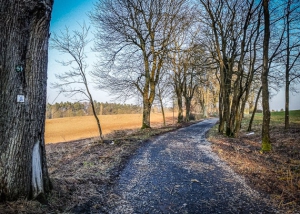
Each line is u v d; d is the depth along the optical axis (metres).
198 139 13.26
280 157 7.44
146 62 18.88
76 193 4.33
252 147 9.77
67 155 10.05
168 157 8.27
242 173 6.02
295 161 6.68
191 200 4.40
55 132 28.88
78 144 14.35
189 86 32.06
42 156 3.86
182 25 18.50
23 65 3.54
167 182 5.48
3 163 3.33
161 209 4.01
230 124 14.56
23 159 3.50
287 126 13.62
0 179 3.30
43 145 3.92
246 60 15.97
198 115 44.94
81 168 6.66
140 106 21.78
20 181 3.44
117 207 4.05
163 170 6.55
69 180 4.88
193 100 42.25
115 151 9.26
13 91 3.41
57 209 3.58
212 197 4.53
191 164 7.19
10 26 3.39
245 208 4.01
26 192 3.52
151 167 6.89
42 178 3.81
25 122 3.53
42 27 3.76
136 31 17.39
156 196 4.61
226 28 15.78
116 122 39.50
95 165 7.01
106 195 4.55
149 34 17.89
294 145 8.77
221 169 6.54
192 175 6.03
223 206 4.11
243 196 4.54
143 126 19.30
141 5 17.33
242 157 7.78
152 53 18.73
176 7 18.77
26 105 3.55
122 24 16.66
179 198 4.50
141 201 4.35
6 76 3.37
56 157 10.00
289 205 4.05
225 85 15.84
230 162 7.25
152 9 17.89
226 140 12.25
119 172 6.31
